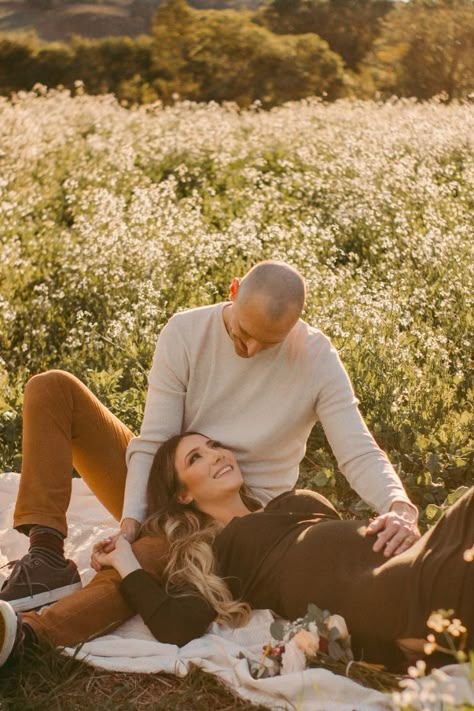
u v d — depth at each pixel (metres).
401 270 7.73
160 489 3.59
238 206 10.33
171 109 17.34
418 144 12.63
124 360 6.07
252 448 3.65
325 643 2.95
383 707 2.76
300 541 3.17
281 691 2.84
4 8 79.88
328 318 6.27
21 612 3.26
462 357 6.29
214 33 34.81
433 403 5.47
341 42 44.75
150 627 3.18
